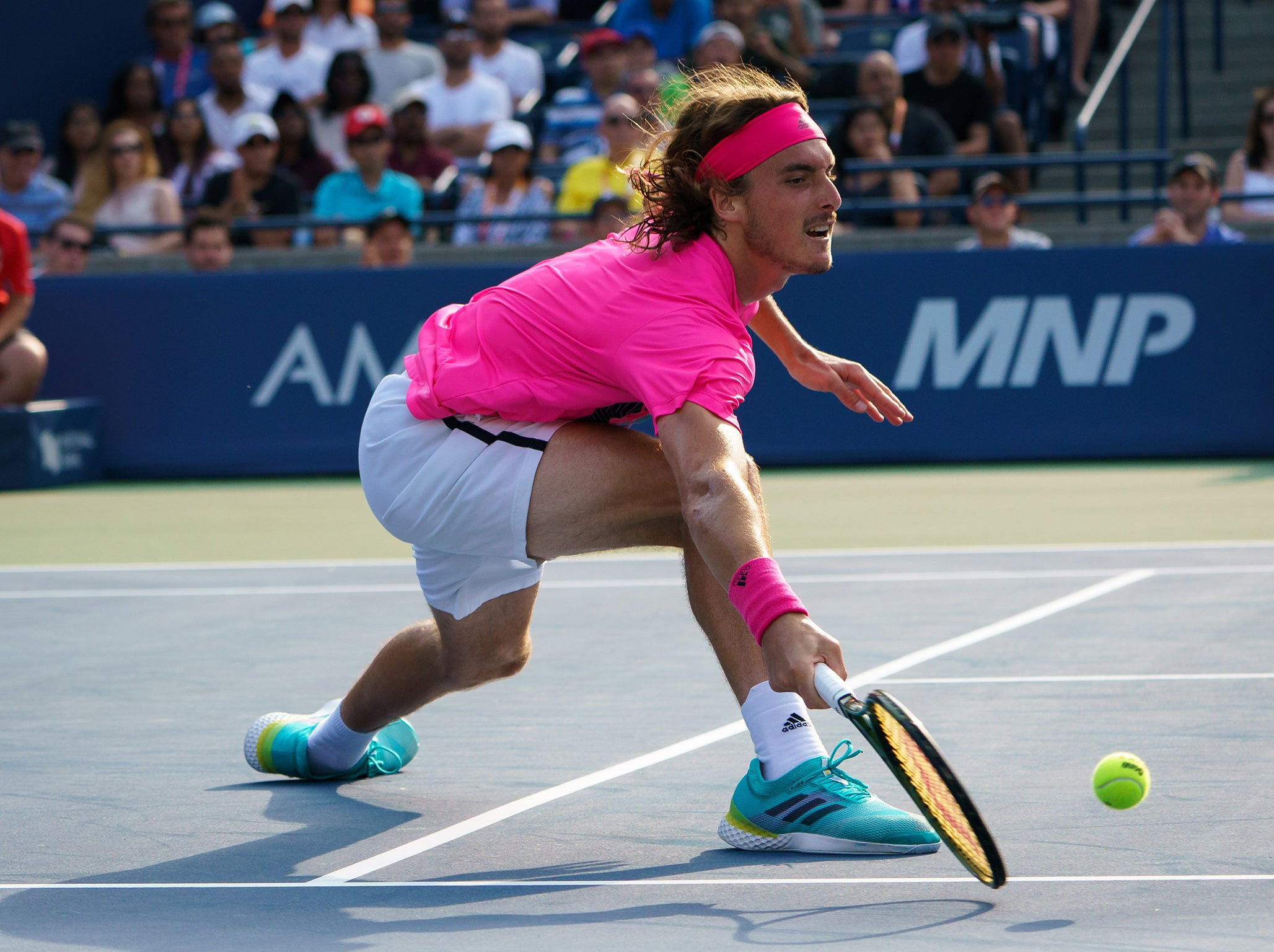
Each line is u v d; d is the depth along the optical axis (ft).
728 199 33.88
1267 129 134.41
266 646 62.64
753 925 29.32
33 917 30.89
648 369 32.78
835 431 120.26
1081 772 40.37
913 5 187.01
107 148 154.71
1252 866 32.27
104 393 126.93
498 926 29.60
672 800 39.47
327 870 34.14
